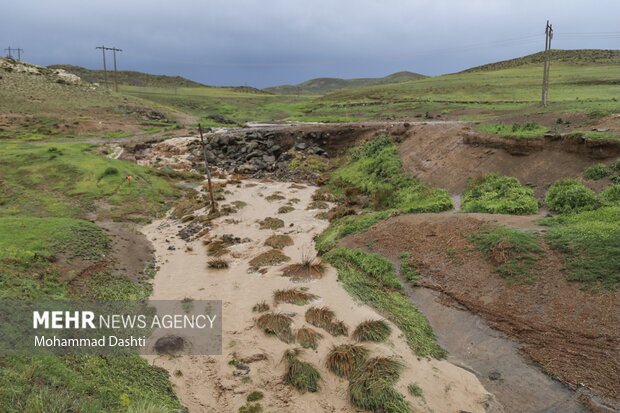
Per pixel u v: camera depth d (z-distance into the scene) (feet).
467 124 115.55
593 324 38.52
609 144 68.90
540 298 43.65
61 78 292.81
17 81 261.85
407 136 120.37
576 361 35.60
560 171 73.41
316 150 148.05
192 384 37.63
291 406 34.65
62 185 108.99
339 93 374.84
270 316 47.09
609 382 32.73
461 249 56.29
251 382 37.76
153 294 56.44
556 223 56.29
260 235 81.00
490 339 40.91
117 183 110.83
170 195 112.06
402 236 65.41
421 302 49.88
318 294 53.88
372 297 51.62
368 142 132.36
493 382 35.91
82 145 151.74
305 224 86.89
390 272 56.95
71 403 26.96
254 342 43.93
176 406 33.47
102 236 71.31
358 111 232.73
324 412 33.94
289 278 59.00
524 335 40.09
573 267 45.34
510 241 51.98
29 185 108.68
